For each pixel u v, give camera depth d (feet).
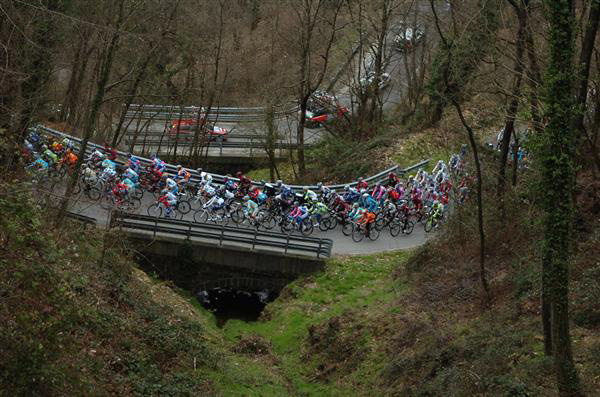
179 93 153.89
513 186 93.45
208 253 102.12
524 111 91.86
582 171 94.43
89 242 84.53
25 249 43.60
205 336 81.56
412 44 172.04
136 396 56.39
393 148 148.87
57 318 44.62
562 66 52.29
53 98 119.96
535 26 78.48
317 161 164.55
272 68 167.02
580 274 73.31
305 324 90.99
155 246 101.45
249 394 68.28
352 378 76.84
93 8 109.70
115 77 149.18
